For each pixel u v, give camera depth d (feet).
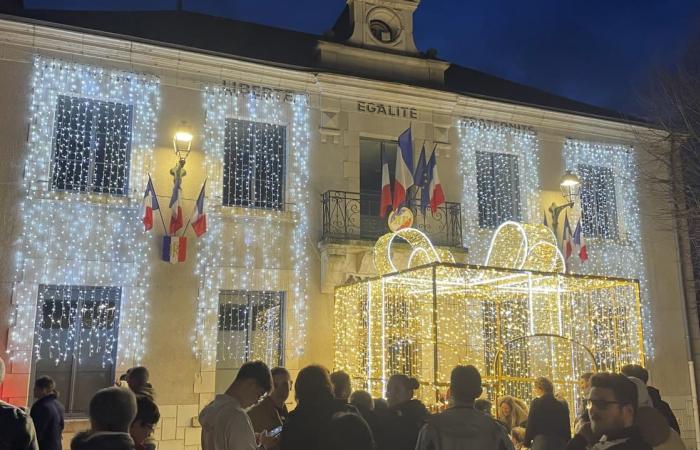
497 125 47.50
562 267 37.86
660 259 50.47
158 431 35.35
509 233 35.17
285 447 13.58
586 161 49.83
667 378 48.26
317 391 14.02
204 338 37.29
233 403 13.99
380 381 36.50
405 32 47.42
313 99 42.96
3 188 34.78
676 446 12.79
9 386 33.01
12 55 36.22
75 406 34.81
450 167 45.42
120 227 36.81
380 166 44.52
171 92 39.42
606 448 11.18
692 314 50.24
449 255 38.75
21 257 34.45
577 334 45.37
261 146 41.73
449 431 13.89
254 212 39.88
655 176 51.16
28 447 13.99
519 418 27.04
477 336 43.19
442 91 45.50
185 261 37.78
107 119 38.32
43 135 36.09
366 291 39.22
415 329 41.68
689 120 50.52
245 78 41.32
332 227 41.19
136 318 36.22
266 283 39.34
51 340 34.94
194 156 39.19
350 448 11.16
